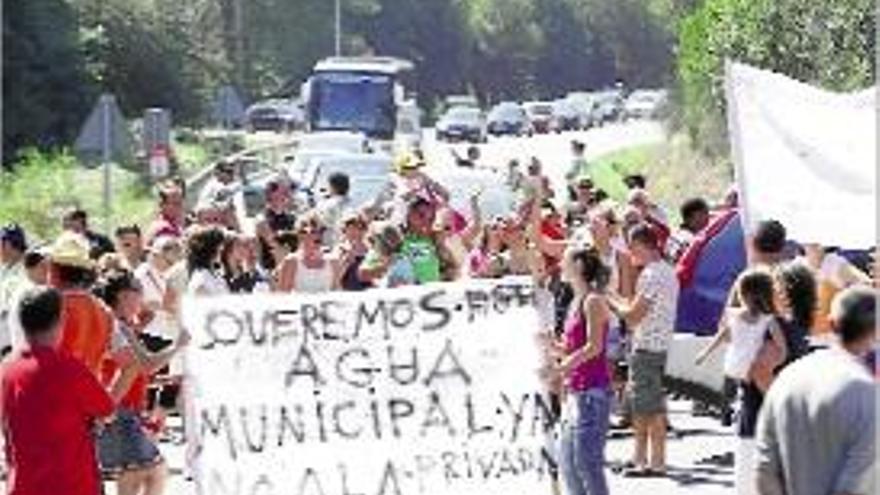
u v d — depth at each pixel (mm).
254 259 36312
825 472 17172
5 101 125500
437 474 23422
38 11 130125
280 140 120750
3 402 20953
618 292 33625
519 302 23688
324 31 193500
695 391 35062
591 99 198875
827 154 26703
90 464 20984
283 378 23125
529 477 23625
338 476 23203
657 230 34500
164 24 150375
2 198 75500
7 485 21062
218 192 48438
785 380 17438
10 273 30781
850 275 28656
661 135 141125
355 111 111250
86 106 132000
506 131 176250
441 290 23547
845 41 80062
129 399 24641
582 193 46781
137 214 77938
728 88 27234
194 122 151250
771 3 84125
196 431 22938
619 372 35812
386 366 23359
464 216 48562
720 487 32344
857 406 17047
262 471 22984
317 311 23266
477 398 23547
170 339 30828
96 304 24438
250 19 181750
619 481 32812
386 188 57969
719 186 105625
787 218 26656
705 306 34875
